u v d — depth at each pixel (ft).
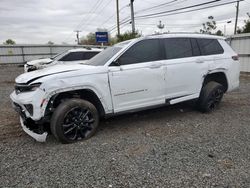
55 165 10.19
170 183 8.68
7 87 32.22
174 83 15.55
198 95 17.06
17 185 8.77
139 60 14.28
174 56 15.67
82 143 12.48
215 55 17.60
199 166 9.85
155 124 15.43
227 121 15.76
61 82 11.76
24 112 12.26
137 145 12.12
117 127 14.96
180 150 11.41
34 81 11.58
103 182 8.84
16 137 13.56
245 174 9.16
